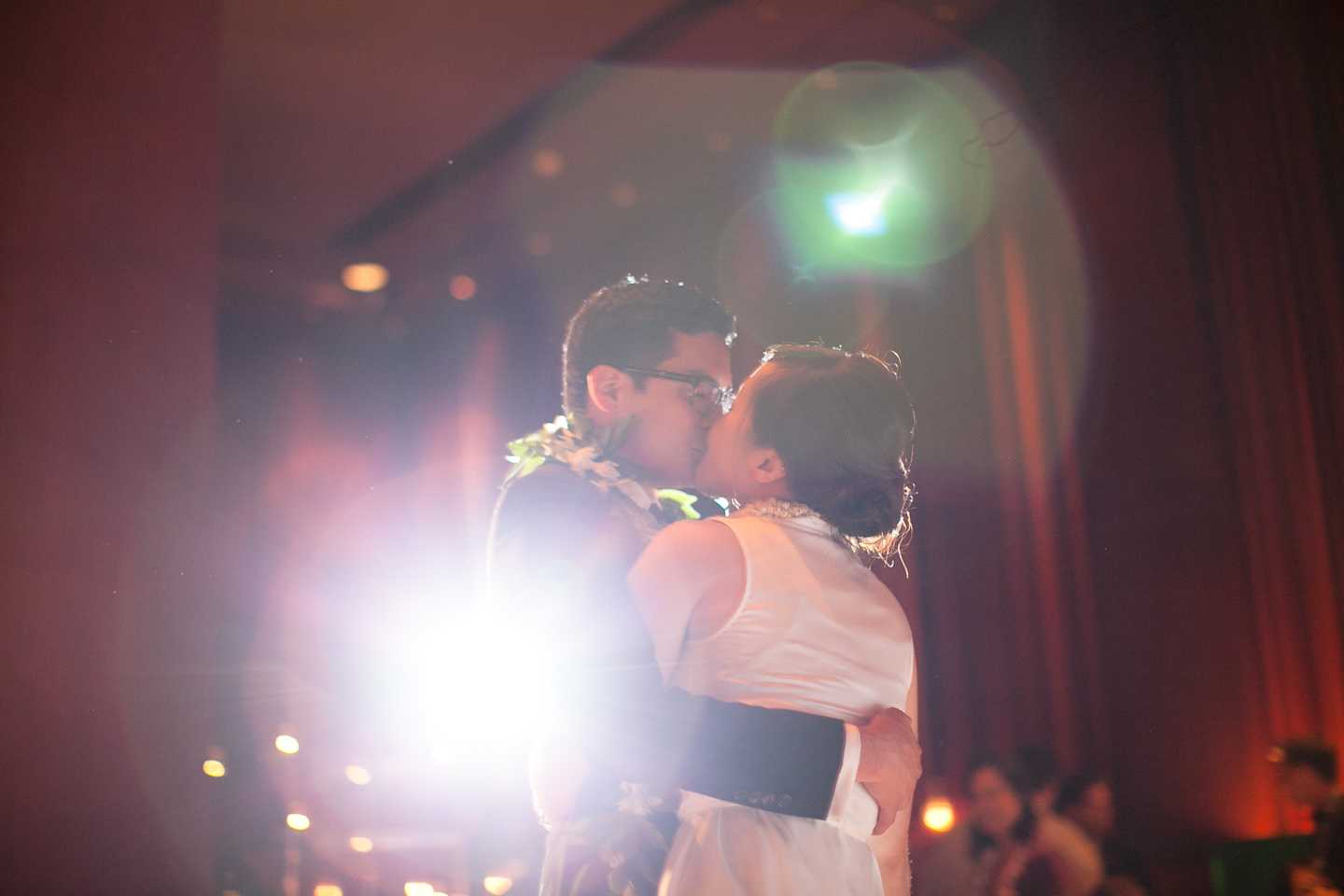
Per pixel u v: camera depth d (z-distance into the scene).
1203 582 4.28
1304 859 3.46
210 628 2.01
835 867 1.40
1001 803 3.62
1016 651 4.75
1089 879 3.47
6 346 1.83
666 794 1.45
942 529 5.02
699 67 5.79
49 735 1.75
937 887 3.71
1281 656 4.07
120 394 1.94
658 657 1.45
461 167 7.24
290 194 7.71
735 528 1.51
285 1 5.21
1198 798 4.21
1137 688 4.42
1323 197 4.05
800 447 1.60
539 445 1.74
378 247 8.59
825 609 1.50
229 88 6.11
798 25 5.35
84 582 1.83
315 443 9.29
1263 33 4.21
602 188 7.21
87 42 2.00
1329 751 3.44
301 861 5.39
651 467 1.81
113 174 2.00
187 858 1.88
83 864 1.75
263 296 9.17
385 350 9.41
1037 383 4.80
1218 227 4.32
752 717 1.38
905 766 1.44
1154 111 4.53
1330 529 3.99
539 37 5.59
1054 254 4.79
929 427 5.14
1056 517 4.70
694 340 1.83
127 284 1.98
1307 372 4.07
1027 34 4.96
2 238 1.86
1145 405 4.49
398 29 5.48
